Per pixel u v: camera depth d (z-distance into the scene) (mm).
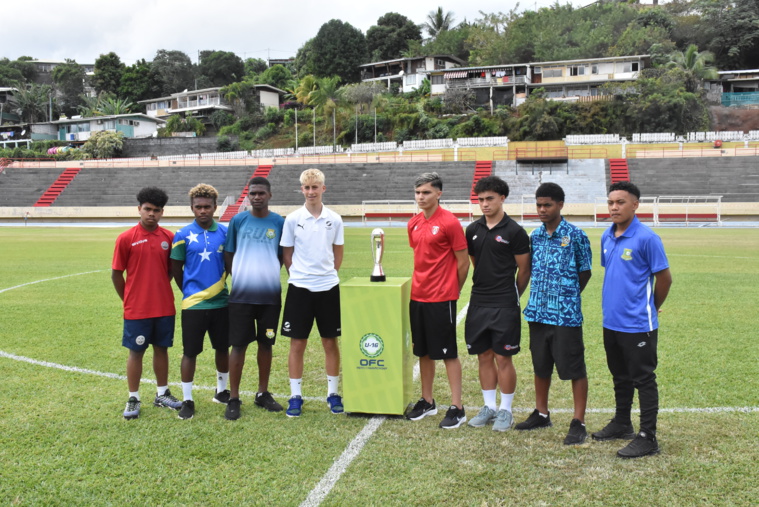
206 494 3404
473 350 4555
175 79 86000
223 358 5059
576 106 51812
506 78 59031
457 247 4559
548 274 4277
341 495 3363
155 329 4812
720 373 5613
